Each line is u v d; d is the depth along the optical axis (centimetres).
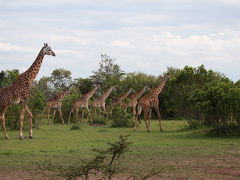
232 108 1841
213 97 1864
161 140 1795
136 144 1655
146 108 2339
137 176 1061
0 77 2728
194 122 2266
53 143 1725
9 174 1112
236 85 2008
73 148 1557
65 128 2589
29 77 1980
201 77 2348
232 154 1395
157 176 1064
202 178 1042
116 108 2878
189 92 2288
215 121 1909
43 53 2030
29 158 1343
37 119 2627
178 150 1485
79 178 1040
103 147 1576
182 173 1100
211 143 1664
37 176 1084
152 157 1345
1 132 2281
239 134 1883
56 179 1031
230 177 1054
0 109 1931
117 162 1255
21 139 1891
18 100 1941
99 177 1056
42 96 2686
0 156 1386
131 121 2681
